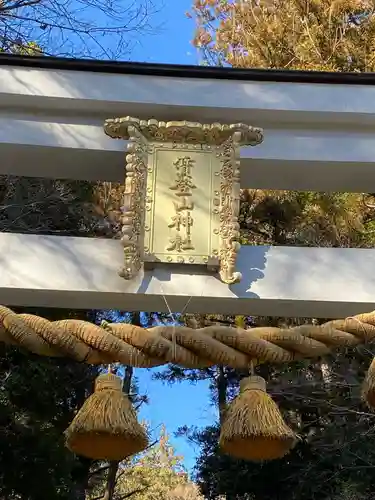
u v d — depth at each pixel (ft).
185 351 7.19
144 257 8.65
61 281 8.78
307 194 21.62
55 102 9.73
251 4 25.96
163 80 9.89
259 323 24.43
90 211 25.25
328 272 9.19
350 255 9.35
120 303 9.16
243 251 9.23
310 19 24.25
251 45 24.84
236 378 34.22
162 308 9.31
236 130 9.16
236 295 8.83
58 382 27.12
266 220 23.70
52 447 24.44
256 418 7.25
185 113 9.87
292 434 7.34
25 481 24.12
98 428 7.00
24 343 7.03
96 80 9.80
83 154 9.91
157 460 55.11
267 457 7.69
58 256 8.95
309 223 22.38
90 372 28.68
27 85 9.68
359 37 23.56
